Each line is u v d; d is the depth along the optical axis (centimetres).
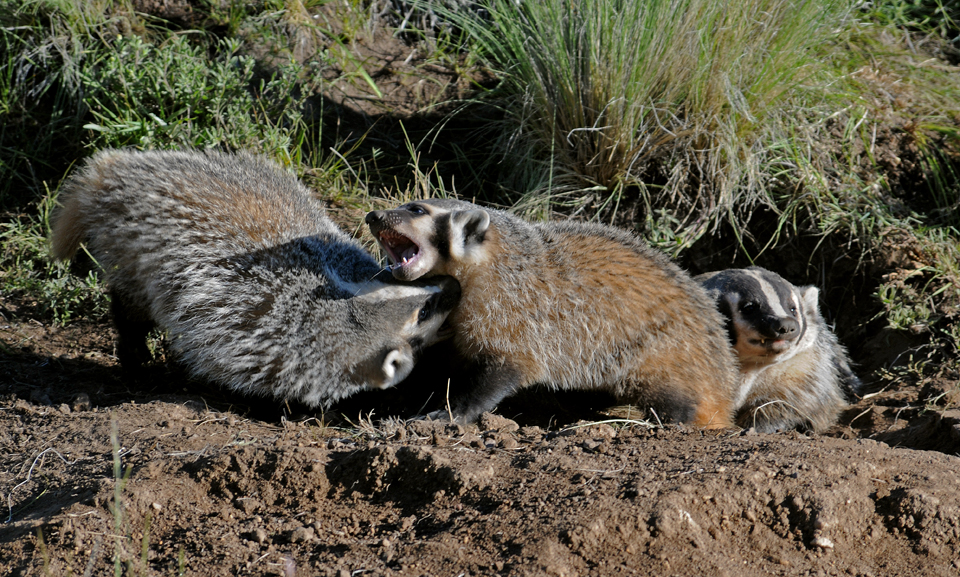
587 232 984
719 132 1229
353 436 764
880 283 1188
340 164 1283
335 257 937
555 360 928
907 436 905
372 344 863
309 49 1392
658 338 926
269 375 866
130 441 729
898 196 1299
